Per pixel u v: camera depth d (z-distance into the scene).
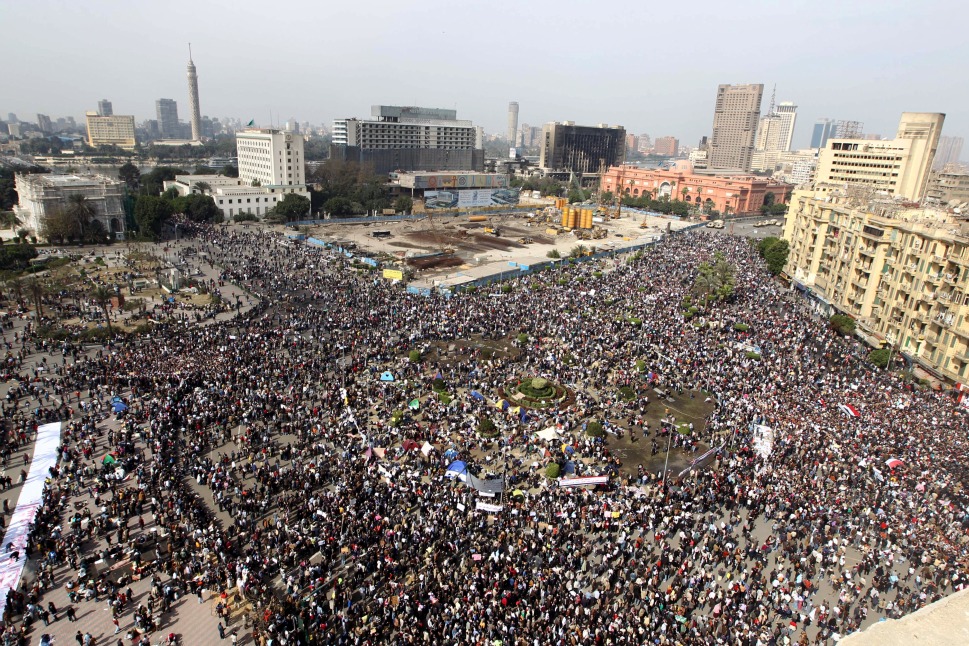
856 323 106.12
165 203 168.88
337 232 196.62
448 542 48.72
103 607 42.94
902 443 65.38
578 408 73.88
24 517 51.00
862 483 58.06
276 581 45.47
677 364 87.00
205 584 45.03
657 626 41.41
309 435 64.62
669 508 54.19
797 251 141.88
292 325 97.31
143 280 123.12
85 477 57.25
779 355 91.94
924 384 86.12
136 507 52.81
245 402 69.44
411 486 55.78
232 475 57.88
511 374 83.06
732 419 72.12
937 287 89.44
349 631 40.44
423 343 93.25
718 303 119.25
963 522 52.56
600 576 46.62
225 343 88.12
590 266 158.25
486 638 39.00
